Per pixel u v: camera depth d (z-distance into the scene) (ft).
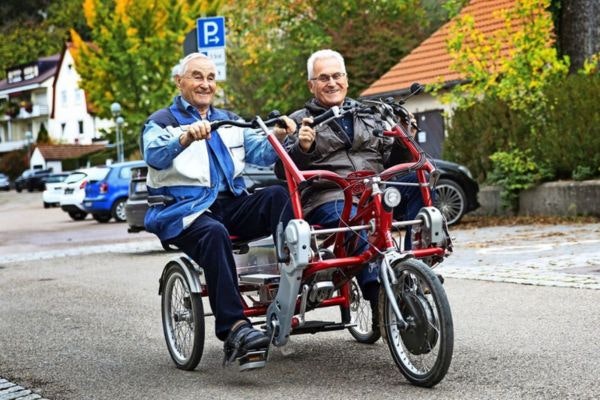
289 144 19.83
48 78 331.36
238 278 19.70
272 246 19.70
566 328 22.29
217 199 20.31
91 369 21.44
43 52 345.31
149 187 20.31
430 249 18.29
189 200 19.61
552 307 25.07
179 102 20.45
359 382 18.37
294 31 110.22
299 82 112.78
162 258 47.29
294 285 17.81
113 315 29.17
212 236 18.98
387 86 87.15
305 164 19.21
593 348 20.06
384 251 18.12
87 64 165.27
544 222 50.47
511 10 56.85
